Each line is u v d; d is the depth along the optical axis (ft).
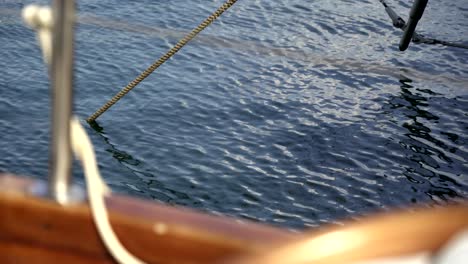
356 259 5.03
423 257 5.00
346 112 68.13
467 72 78.54
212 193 54.34
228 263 5.32
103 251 8.70
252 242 8.30
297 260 5.07
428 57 80.64
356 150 61.87
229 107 66.59
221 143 60.80
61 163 8.59
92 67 71.87
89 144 8.54
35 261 8.89
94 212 8.47
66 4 7.86
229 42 79.92
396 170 59.52
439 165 61.11
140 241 8.55
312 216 52.65
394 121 67.46
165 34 80.28
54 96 8.29
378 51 81.30
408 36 65.05
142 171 56.85
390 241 5.05
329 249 5.06
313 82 73.26
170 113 64.90
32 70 70.95
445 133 66.64
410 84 74.69
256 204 53.36
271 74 74.02
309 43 82.02
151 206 8.75
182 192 54.44
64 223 8.68
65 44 8.02
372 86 73.67
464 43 85.61
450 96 73.15
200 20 84.79
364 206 54.44
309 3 90.74
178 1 88.33
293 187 55.57
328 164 59.26
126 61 73.77
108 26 80.23
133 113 64.59
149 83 69.51
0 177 9.05
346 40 83.51
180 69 73.00
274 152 60.18
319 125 65.16
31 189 8.84
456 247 4.85
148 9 85.56
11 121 61.87
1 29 78.23
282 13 88.12
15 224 8.80
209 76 72.18
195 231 8.43
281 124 64.69
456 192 57.47
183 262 8.52
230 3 51.01
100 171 56.49
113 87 68.90
